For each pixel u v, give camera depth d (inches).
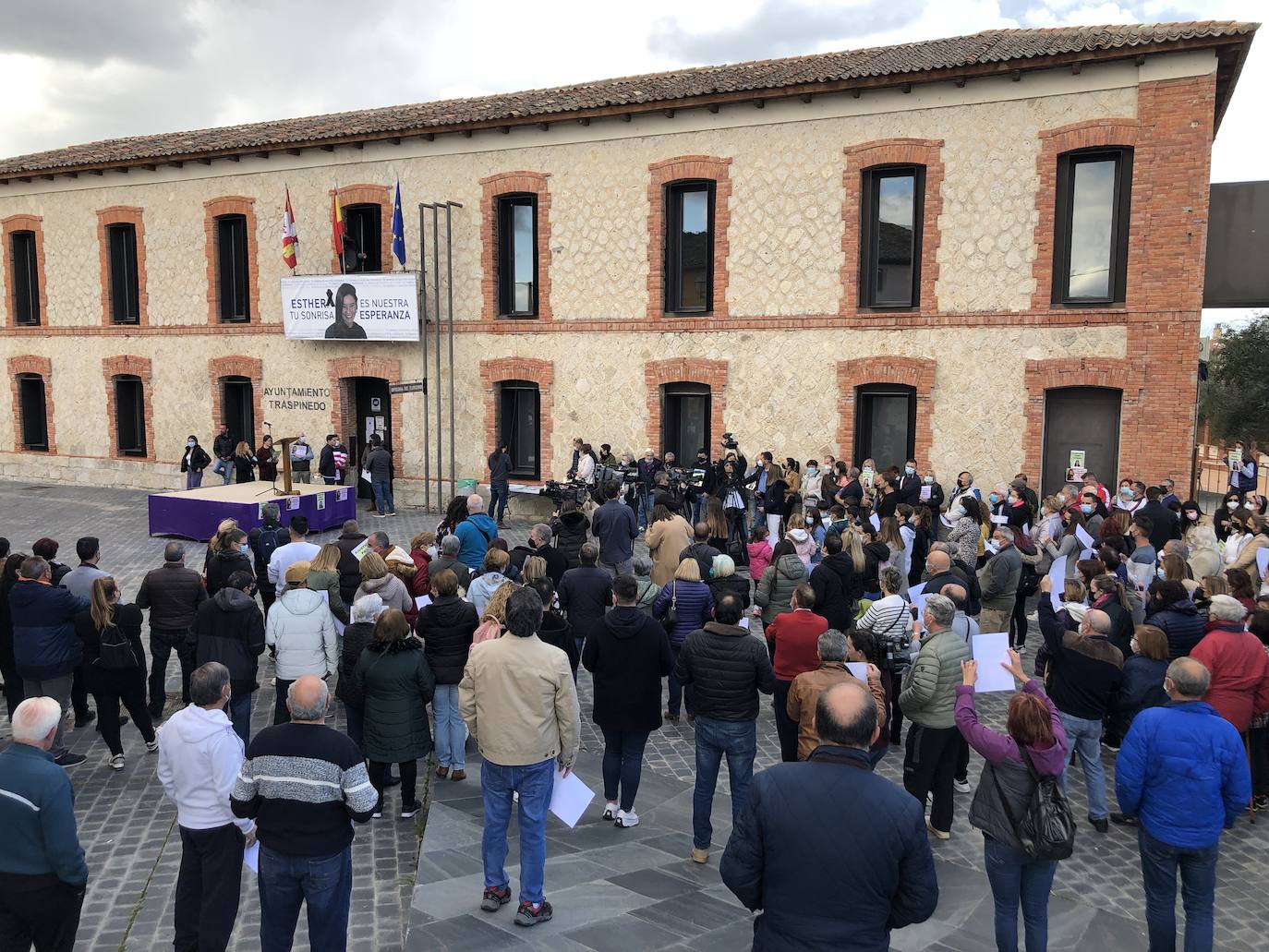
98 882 240.4
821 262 655.1
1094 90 574.2
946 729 257.0
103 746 329.4
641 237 709.9
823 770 137.2
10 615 311.1
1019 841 186.4
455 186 770.2
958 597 277.6
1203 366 686.5
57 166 900.0
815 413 666.2
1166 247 563.5
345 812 181.6
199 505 668.1
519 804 208.2
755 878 137.8
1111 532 426.3
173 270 892.6
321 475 777.6
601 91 740.7
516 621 207.2
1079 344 589.9
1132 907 233.8
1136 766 197.0
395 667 264.8
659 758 327.3
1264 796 286.7
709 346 693.9
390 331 784.3
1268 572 393.1
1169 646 296.4
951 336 622.2
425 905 214.7
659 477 629.9
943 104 612.1
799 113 650.8
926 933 214.4
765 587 338.0
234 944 212.2
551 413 752.3
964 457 624.4
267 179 840.9
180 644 329.4
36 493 914.1
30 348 983.0
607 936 201.9
